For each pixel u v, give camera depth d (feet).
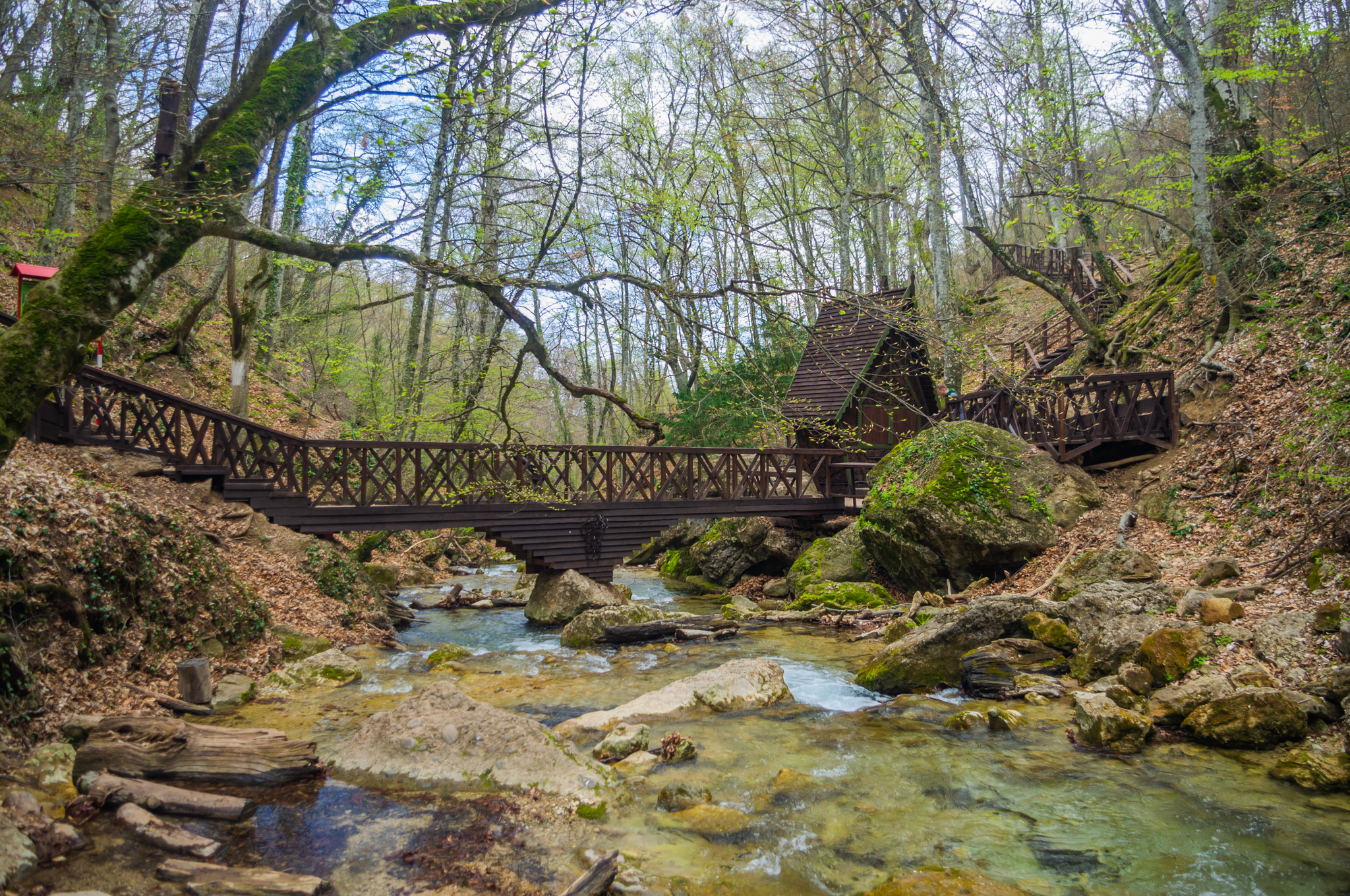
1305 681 21.56
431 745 19.66
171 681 24.54
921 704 26.91
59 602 20.85
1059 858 15.76
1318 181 50.11
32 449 31.09
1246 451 37.81
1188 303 52.95
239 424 39.29
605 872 14.01
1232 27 51.39
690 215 24.63
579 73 17.62
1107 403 46.47
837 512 57.57
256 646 29.71
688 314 20.02
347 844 15.49
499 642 39.83
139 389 36.58
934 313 23.30
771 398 22.21
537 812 17.26
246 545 36.73
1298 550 28.04
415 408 47.57
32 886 12.77
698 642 38.75
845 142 58.03
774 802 18.52
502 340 27.99
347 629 36.40
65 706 19.77
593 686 29.99
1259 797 18.10
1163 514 39.19
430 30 17.19
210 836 15.57
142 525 26.76
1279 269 46.62
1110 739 21.66
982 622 30.42
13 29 24.82
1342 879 14.61
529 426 83.92
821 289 18.76
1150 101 67.31
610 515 48.49
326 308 72.54
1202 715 21.54
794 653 36.11
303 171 25.40
